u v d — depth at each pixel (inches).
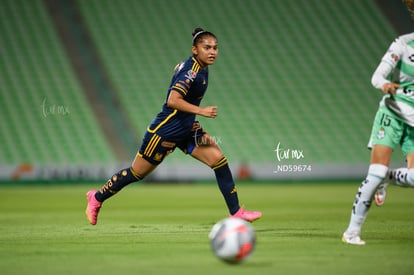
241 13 4562.0
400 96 941.8
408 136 955.3
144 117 3981.3
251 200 2265.0
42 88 4035.4
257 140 3973.9
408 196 2460.6
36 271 753.6
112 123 3932.1
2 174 3427.7
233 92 4195.4
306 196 2486.5
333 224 1374.3
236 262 753.6
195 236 1128.8
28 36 4269.2
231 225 746.2
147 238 1098.7
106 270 752.3
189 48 4352.9
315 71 4323.3
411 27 4569.4
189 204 2126.0
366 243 1001.5
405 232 1179.9
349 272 729.0
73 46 4269.2
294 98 4192.9
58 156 3745.1
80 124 3907.5
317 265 778.8
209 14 4530.0
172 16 4498.0
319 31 4507.9
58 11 4416.8
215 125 4037.9
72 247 975.6
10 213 1760.6
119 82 4138.8
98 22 4409.5
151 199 2389.3
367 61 4384.8
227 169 1151.0
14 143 3786.9
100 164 3499.0
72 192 2864.2
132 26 4414.4
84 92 4055.1
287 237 1098.7
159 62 4269.2
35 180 3442.4
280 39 4453.7
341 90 4247.0
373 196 961.5
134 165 1158.3
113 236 1136.2
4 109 3929.6
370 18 4598.9
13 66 4124.0
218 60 4340.6
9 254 901.2
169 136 1117.1
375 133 957.8
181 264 791.1
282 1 4650.6
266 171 3602.4
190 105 1048.8
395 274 717.3
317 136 4010.8
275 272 727.7
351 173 3683.6
